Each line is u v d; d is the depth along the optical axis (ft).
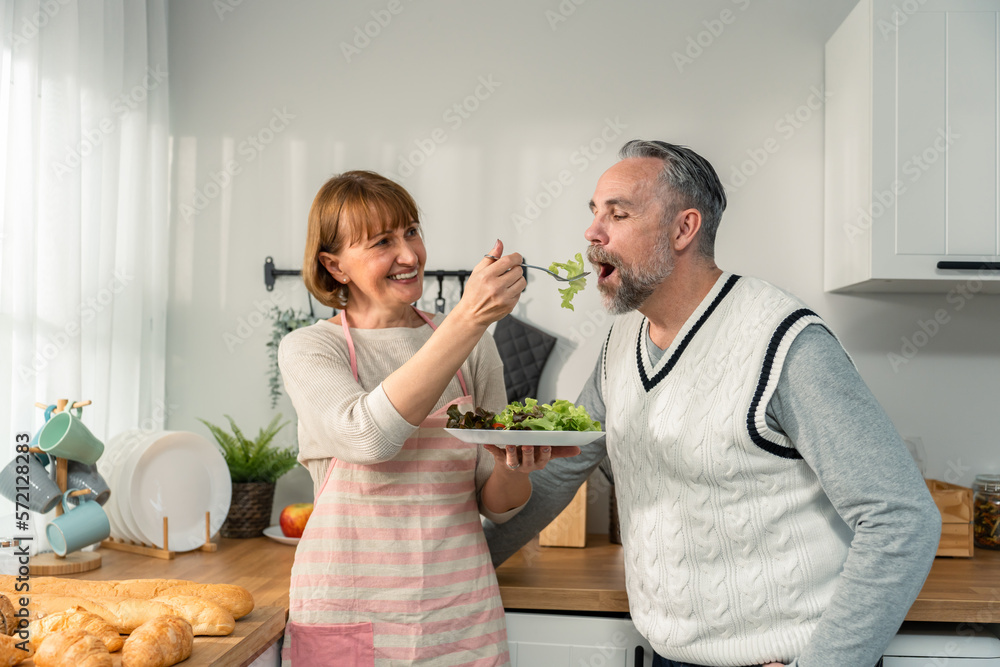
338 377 3.43
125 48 5.98
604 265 3.47
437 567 3.60
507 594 4.50
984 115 5.34
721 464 3.24
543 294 6.44
